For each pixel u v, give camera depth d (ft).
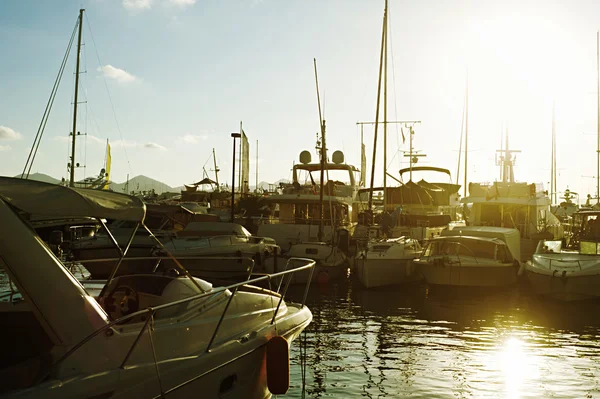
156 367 20.39
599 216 84.43
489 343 49.65
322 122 99.50
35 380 17.24
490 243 81.00
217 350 23.53
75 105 142.31
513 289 80.89
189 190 190.19
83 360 18.31
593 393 36.40
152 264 55.01
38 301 18.02
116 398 18.79
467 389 36.81
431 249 84.84
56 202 18.30
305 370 40.65
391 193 112.88
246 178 156.25
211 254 77.10
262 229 100.89
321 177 96.94
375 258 80.79
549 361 43.86
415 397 35.09
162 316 22.75
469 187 108.47
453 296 76.48
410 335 52.60
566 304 69.77
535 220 102.73
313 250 86.69
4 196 17.69
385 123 108.06
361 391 36.11
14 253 17.70
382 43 112.68
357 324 57.62
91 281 31.12
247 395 25.91
